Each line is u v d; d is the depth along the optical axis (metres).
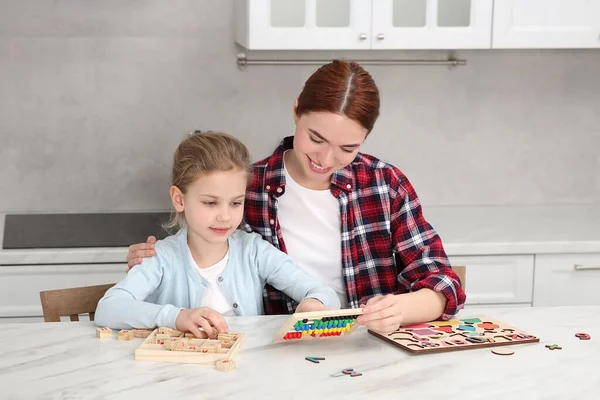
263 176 1.90
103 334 1.55
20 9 3.00
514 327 1.64
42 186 3.11
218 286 1.80
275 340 1.50
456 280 1.73
